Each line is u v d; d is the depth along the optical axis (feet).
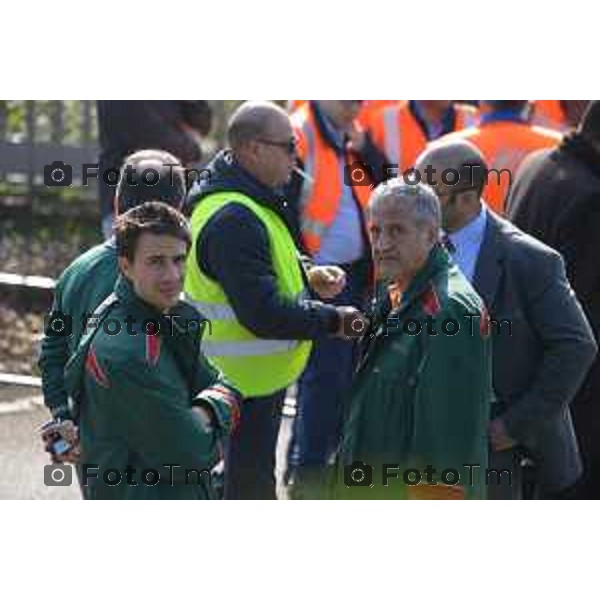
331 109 82.69
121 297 54.24
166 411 53.57
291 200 82.23
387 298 57.62
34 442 89.71
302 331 67.15
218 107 128.06
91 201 130.11
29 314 114.01
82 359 54.34
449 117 90.68
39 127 131.13
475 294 55.83
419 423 55.11
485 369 55.47
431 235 55.88
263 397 70.33
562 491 67.92
